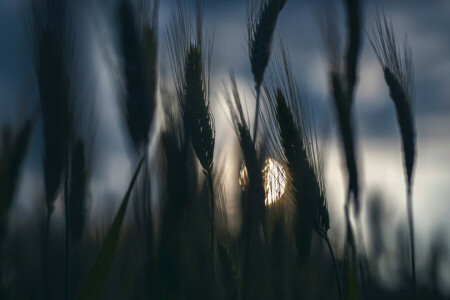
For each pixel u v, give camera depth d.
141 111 0.64
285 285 0.61
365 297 0.67
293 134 0.63
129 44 0.65
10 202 0.63
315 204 0.63
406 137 0.68
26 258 0.64
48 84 0.61
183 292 0.61
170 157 0.63
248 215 0.61
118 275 0.64
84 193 0.65
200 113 0.63
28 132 0.62
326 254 0.67
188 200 0.62
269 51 0.64
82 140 0.64
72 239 0.66
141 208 0.63
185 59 0.65
